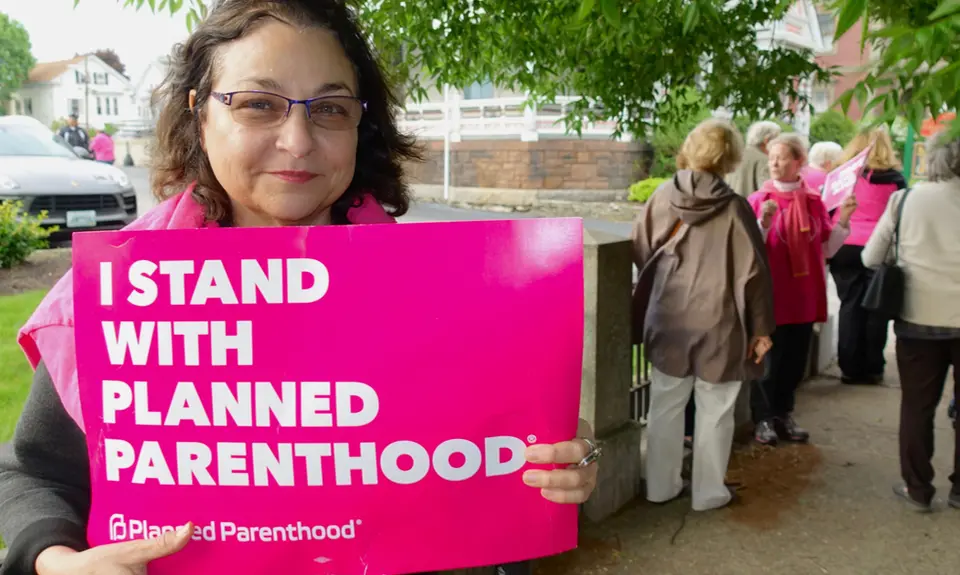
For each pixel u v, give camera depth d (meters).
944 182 3.56
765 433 4.76
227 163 1.10
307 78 1.10
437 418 1.11
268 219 1.21
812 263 4.57
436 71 4.63
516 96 18.95
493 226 1.10
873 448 4.71
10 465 1.13
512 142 18.45
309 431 1.09
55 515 1.07
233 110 1.09
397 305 1.09
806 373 6.20
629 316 3.84
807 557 3.44
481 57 4.68
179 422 1.07
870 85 1.89
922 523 3.74
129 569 1.00
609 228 14.16
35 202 9.03
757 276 3.48
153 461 1.08
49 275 7.79
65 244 9.30
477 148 19.16
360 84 1.26
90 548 1.05
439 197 19.83
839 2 1.64
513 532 1.14
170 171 1.25
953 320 3.55
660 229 3.66
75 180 9.38
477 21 4.25
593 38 4.17
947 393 5.86
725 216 3.50
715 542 3.56
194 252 1.07
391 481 1.11
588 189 18.36
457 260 1.10
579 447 1.14
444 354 1.10
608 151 18.25
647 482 3.93
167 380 1.07
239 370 1.08
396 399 1.10
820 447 4.73
